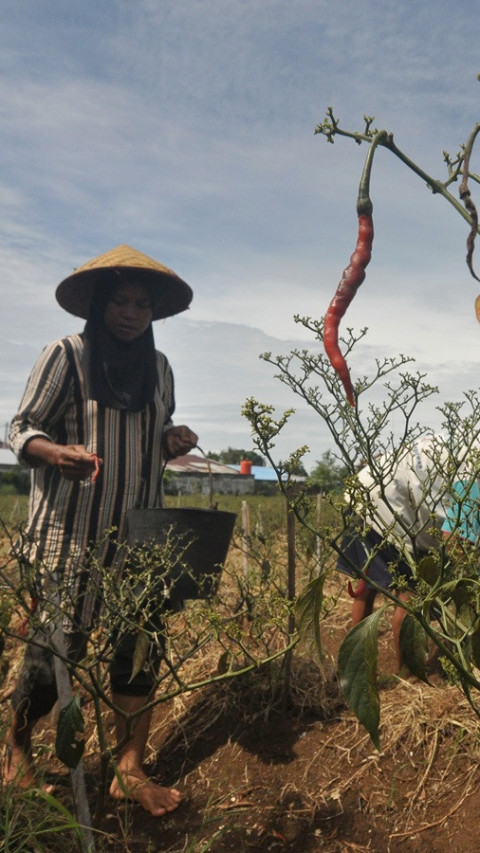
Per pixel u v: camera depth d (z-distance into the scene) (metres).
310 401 1.74
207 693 3.34
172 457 3.07
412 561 1.85
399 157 1.55
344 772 2.76
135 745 2.83
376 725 1.69
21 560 2.26
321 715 3.12
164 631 2.37
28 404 2.79
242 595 3.10
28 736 2.81
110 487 2.82
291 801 2.67
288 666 3.10
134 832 2.61
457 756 2.64
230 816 2.63
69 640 2.72
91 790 2.89
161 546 2.57
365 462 1.93
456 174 1.56
